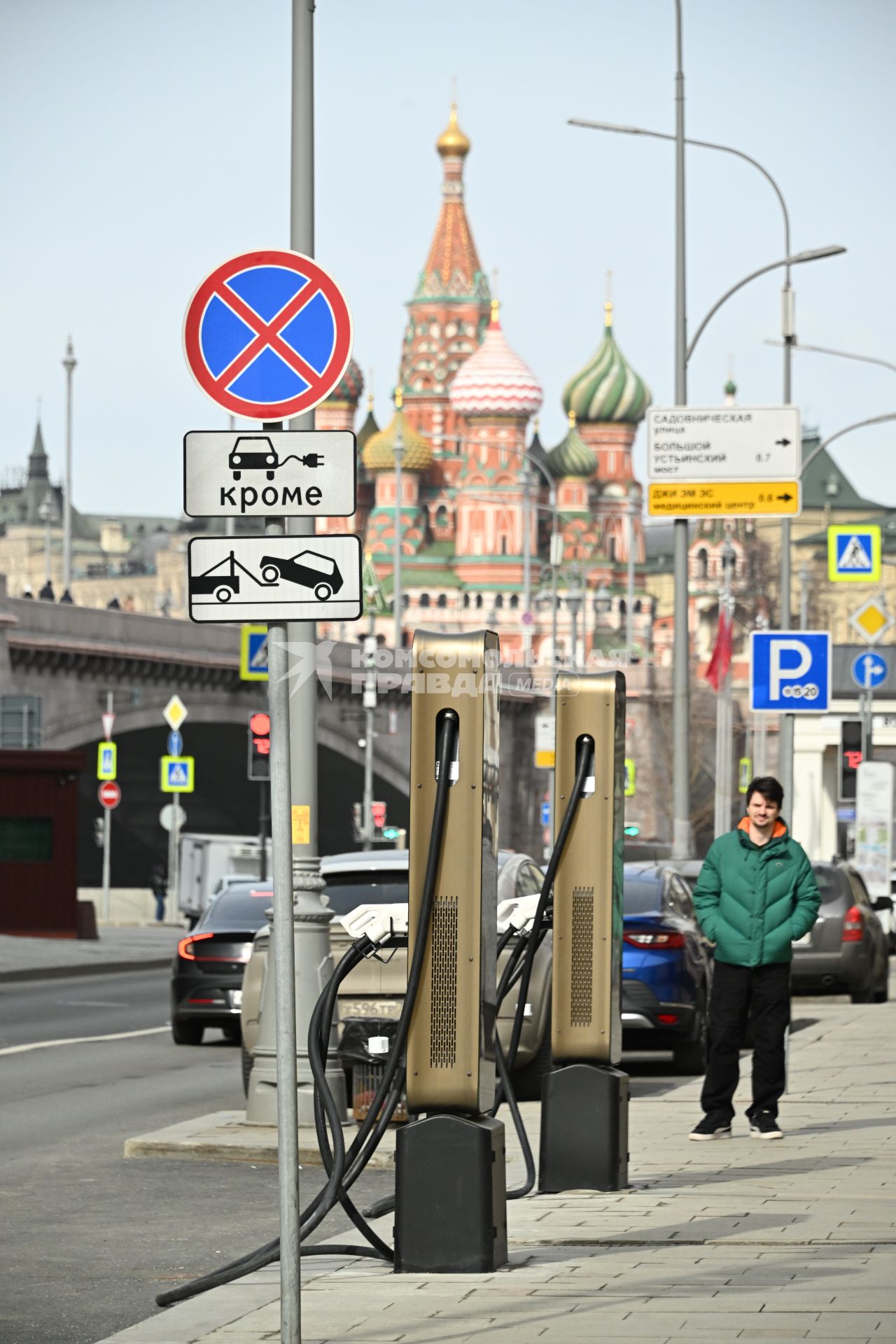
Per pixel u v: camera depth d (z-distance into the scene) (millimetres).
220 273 22000
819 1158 33562
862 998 75812
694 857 85000
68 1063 55750
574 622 189250
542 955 46125
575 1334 20312
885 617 105062
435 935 23984
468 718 23875
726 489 73812
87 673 187625
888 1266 23828
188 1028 61875
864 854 99188
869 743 108000
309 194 39375
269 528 20375
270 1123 38562
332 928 41781
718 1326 20484
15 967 94438
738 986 36594
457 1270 23828
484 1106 24188
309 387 21969
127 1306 24438
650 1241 25609
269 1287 23719
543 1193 29641
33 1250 28312
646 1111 41688
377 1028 38000
